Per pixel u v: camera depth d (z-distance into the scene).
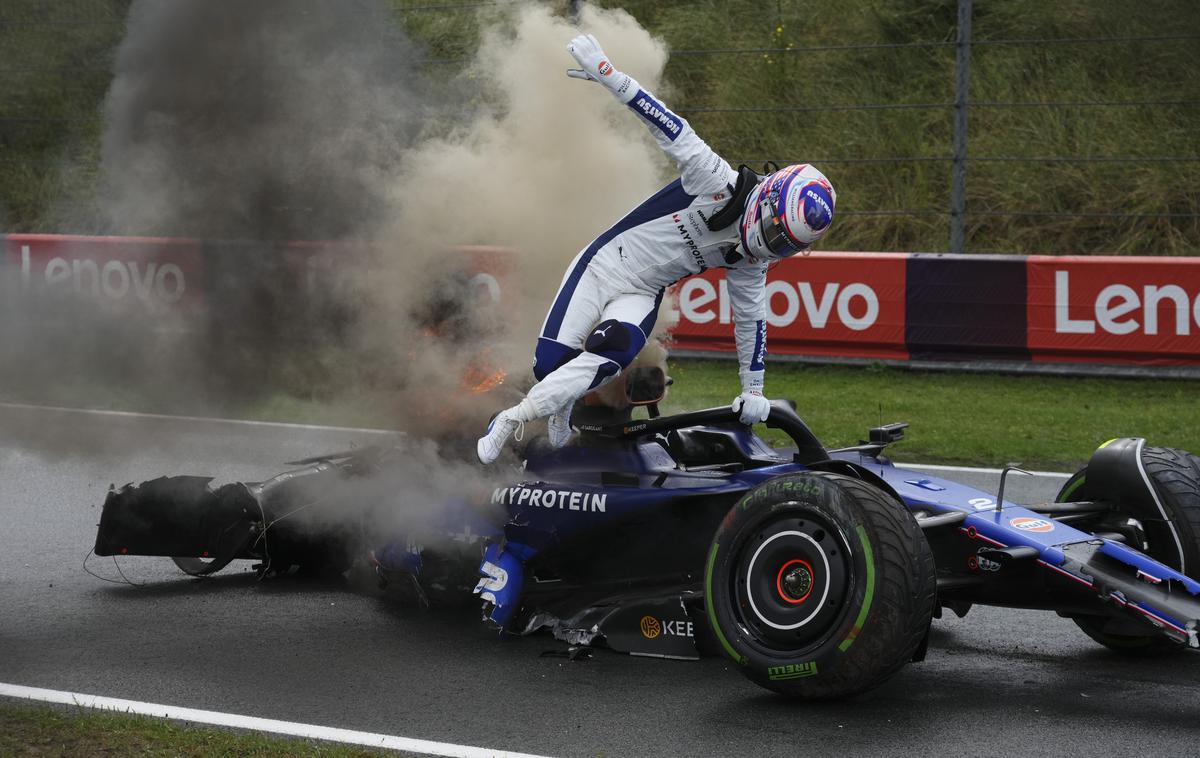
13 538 27.19
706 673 18.69
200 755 15.27
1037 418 39.47
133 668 19.09
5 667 19.16
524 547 20.61
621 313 18.84
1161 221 55.66
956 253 47.97
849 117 61.94
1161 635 19.45
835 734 16.17
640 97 18.30
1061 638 20.92
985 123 60.91
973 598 18.86
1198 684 18.47
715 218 18.61
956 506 19.16
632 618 19.50
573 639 19.89
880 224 58.72
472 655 19.73
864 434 37.50
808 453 20.44
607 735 16.16
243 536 23.55
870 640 16.14
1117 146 58.41
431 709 17.22
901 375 46.53
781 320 48.38
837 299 47.53
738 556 17.47
